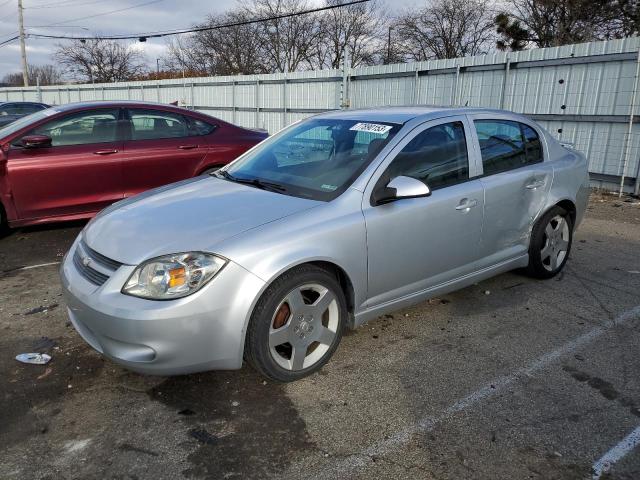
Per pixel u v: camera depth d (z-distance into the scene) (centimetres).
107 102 629
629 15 2527
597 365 338
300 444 264
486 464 250
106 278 288
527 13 2848
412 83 1238
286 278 295
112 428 276
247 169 405
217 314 276
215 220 308
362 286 334
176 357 274
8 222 579
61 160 583
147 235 299
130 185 622
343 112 438
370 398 302
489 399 301
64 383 317
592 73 934
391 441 266
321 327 320
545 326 393
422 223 355
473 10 3931
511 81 1052
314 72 1492
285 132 442
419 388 312
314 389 311
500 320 403
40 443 265
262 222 302
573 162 488
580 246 607
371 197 335
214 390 310
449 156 385
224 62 4872
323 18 4594
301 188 348
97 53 5275
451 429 275
